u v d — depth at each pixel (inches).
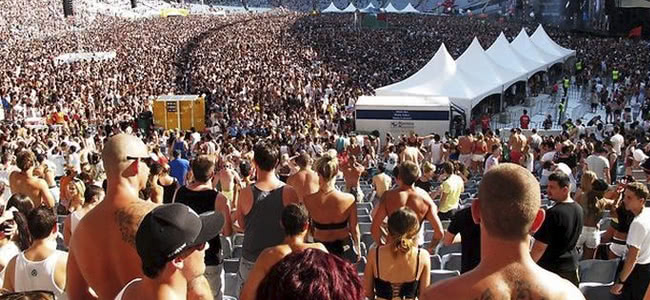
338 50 2518.5
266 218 237.8
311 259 97.2
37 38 3235.7
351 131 1165.1
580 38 2669.8
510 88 1521.9
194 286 138.3
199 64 2159.2
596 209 314.2
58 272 198.8
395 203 266.2
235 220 251.8
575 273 218.1
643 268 256.5
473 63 1416.1
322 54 2422.5
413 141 809.5
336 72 1980.8
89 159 572.4
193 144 844.0
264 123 1208.8
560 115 1309.1
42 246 200.2
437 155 803.4
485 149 762.8
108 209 153.6
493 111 1437.0
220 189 396.8
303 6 6097.4
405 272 206.7
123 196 155.4
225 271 307.1
